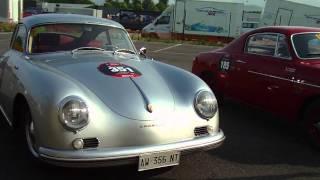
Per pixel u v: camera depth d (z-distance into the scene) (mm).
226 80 7367
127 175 4574
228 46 7590
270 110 6488
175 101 4270
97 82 4199
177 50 22453
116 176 4535
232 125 6734
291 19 30531
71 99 3855
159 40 29766
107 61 4801
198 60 8156
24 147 4645
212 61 7727
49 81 4086
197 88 4465
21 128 4824
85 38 5457
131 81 4324
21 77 4590
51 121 3863
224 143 5836
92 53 5172
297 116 6016
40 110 3955
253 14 34875
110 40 5617
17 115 4980
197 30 32344
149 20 43094
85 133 3861
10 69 5219
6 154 4992
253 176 4770
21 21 5816
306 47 6238
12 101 4934
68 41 5375
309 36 6406
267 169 4988
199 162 5102
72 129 3828
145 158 3961
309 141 5789
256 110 7684
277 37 6535
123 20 43469
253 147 5734
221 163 5105
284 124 6891
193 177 4652
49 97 3912
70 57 4941
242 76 6980
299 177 4785
